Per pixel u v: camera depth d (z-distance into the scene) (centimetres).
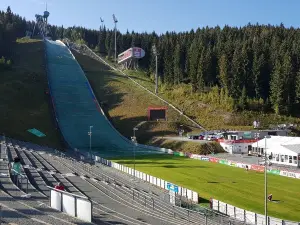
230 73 12938
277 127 10775
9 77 13350
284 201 4541
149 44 18888
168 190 4906
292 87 12138
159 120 11169
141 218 3200
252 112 11806
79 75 15025
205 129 10762
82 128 10475
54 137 9650
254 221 3484
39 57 17100
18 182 3419
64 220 2230
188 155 8356
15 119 10125
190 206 4084
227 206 3788
